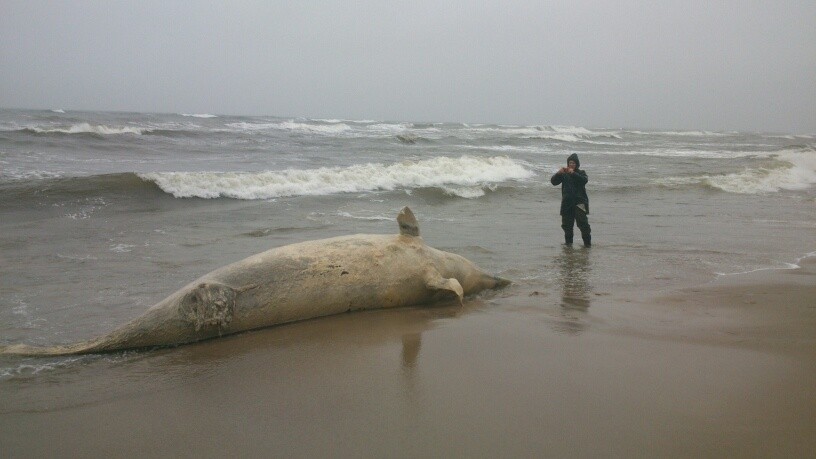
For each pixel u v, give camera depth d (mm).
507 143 37438
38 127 25422
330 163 20859
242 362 4465
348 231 10273
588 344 4785
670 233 11102
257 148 25469
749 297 6438
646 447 3047
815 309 5941
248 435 3219
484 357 4477
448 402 3619
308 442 3125
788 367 4258
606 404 3580
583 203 9617
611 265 8242
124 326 4852
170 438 3197
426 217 12445
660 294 6586
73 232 9742
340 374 4156
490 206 14586
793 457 2969
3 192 11922
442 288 6047
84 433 3264
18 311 5746
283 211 12414
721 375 4074
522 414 3428
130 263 7738
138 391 3887
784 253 9234
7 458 2980
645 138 54031
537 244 9812
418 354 4574
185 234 9797
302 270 5684
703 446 3064
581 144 39688
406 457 2953
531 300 6387
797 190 19516
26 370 4297
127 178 13234
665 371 4148
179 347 4887
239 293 5285
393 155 24828
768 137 66938
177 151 22875
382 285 6047
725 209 14711
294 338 5090
